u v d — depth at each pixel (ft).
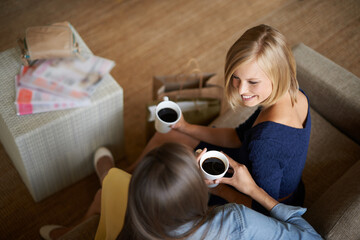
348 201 3.70
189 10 8.54
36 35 4.59
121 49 7.75
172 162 2.19
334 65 5.30
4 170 6.06
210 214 2.79
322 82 5.15
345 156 4.97
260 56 3.11
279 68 3.18
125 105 7.10
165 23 8.27
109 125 5.39
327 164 4.91
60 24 4.94
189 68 7.64
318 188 4.74
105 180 3.59
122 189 3.49
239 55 3.15
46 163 5.12
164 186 2.16
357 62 8.05
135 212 2.34
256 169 3.38
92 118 4.99
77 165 5.69
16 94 4.57
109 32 7.97
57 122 4.59
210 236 2.69
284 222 3.18
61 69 4.83
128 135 6.78
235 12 8.64
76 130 4.98
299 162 3.59
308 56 5.39
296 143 3.43
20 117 4.51
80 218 5.82
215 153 3.62
